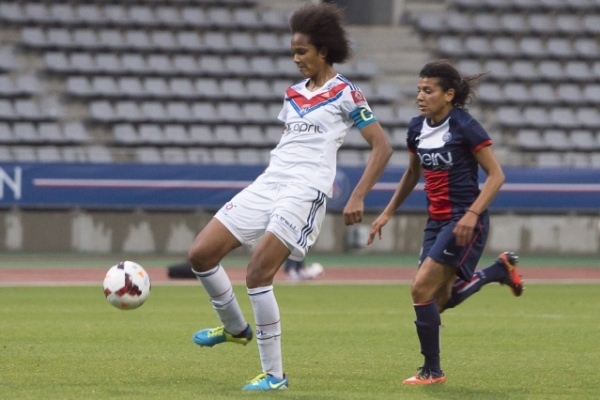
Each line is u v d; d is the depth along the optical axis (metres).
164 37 106.12
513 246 93.62
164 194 87.19
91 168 85.94
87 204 85.88
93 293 57.78
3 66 99.50
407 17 118.06
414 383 26.00
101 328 40.16
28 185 84.69
